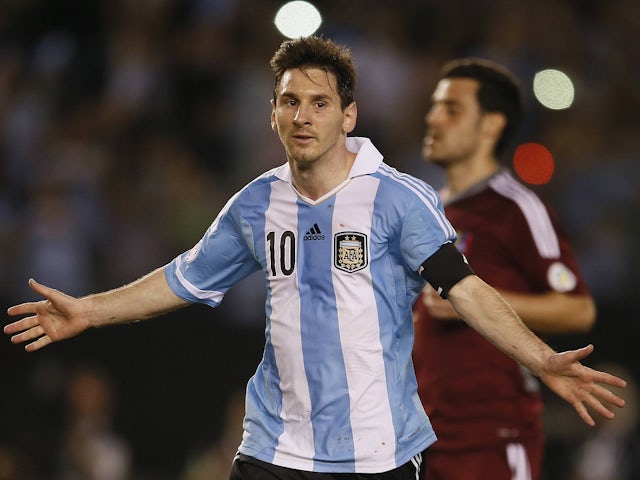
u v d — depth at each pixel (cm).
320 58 1455
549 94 3966
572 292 1905
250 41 4119
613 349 3144
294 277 1478
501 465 1908
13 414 3056
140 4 4131
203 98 3962
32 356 3112
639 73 4338
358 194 1468
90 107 3931
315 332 1465
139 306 1569
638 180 3888
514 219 1933
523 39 4253
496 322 1420
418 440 1498
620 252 3622
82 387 3042
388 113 3934
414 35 4228
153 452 3125
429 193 1477
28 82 3981
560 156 3897
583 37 4325
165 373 3131
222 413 3134
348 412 1460
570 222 3712
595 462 3061
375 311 1460
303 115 1441
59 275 3409
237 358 3150
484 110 2008
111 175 3706
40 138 3809
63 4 4166
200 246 1562
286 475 1480
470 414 1908
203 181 3750
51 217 3478
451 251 1453
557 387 1394
